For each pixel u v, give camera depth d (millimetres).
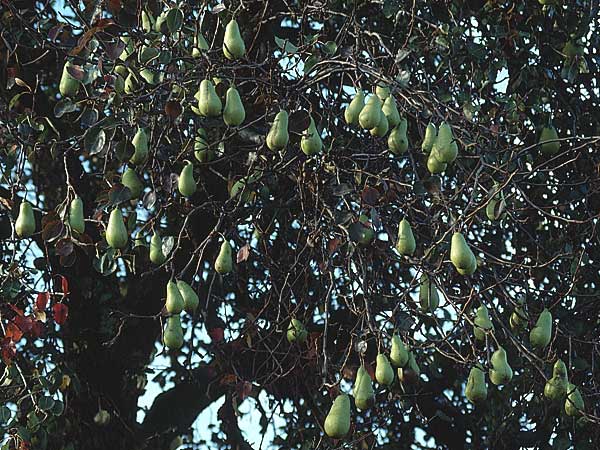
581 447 6422
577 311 6477
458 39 6113
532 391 6594
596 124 6820
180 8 5496
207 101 4859
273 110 5289
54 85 7828
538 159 6625
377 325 5621
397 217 5801
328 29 7020
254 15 6957
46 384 6027
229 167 6715
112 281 7738
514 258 6496
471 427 7465
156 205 6590
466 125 5566
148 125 5141
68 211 5117
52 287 5977
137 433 7809
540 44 6707
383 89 5199
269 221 6797
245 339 6773
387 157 5699
